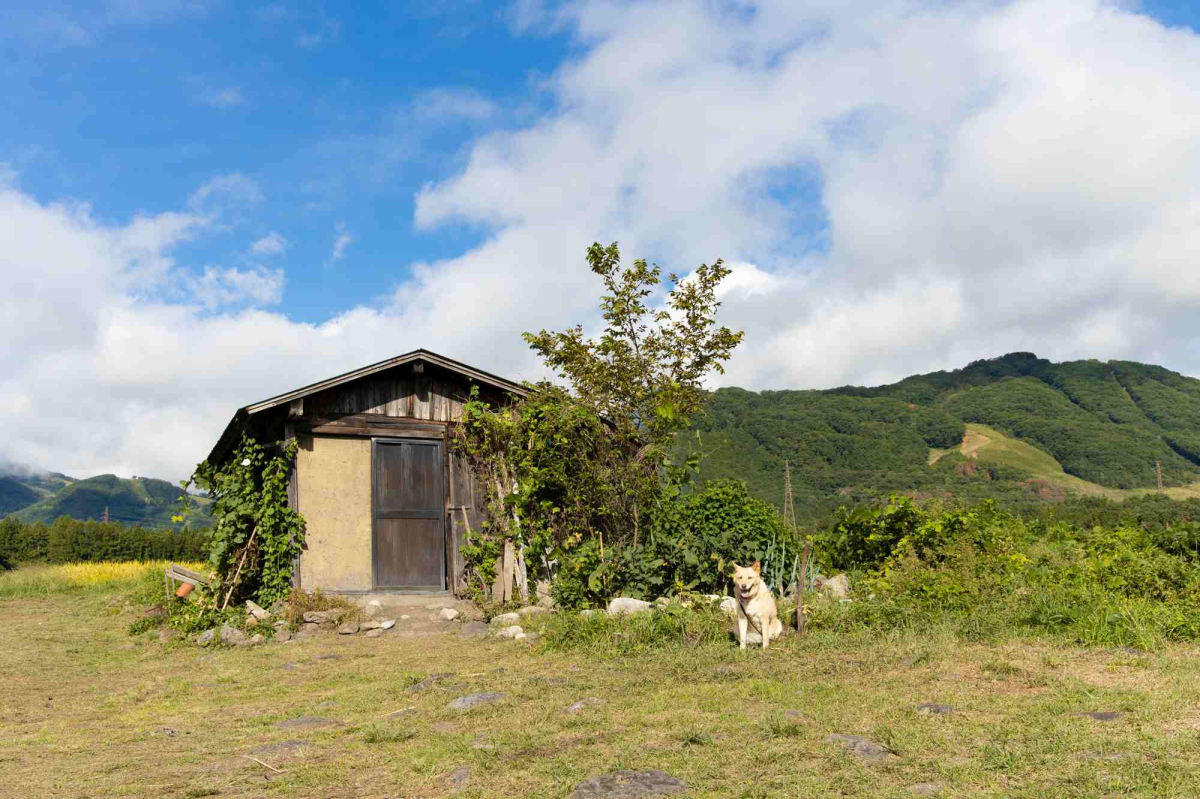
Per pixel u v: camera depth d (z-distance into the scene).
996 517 15.74
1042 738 4.80
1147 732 4.77
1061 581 9.88
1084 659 7.01
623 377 13.97
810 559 13.27
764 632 8.51
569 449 13.74
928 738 4.99
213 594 12.42
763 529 13.29
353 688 8.14
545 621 11.12
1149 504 36.09
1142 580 9.59
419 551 13.63
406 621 12.02
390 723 6.32
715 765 4.73
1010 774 4.26
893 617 9.13
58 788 5.10
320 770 5.16
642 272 14.29
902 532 13.98
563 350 14.34
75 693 8.81
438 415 14.05
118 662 10.80
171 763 5.60
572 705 6.48
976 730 5.11
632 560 12.15
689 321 14.47
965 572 10.19
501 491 13.86
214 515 12.84
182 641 11.57
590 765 4.88
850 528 14.94
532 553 13.29
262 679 8.98
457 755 5.28
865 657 7.61
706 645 8.70
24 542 50.41
